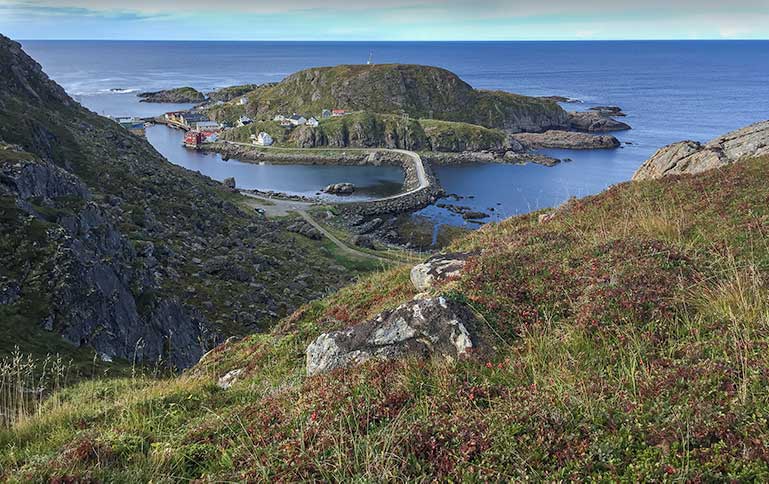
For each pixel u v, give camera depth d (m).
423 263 14.65
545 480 5.25
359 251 80.81
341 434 6.24
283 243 78.88
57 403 11.83
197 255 64.12
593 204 18.72
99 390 13.82
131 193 78.25
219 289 54.78
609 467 5.37
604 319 8.57
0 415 10.73
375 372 8.16
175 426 8.55
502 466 5.58
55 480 6.45
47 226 36.81
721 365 6.65
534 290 10.17
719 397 6.07
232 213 89.38
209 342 44.03
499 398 6.82
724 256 10.66
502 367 7.80
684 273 9.82
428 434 6.27
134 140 112.38
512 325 9.19
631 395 6.45
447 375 7.57
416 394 7.46
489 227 21.08
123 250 49.38
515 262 11.53
